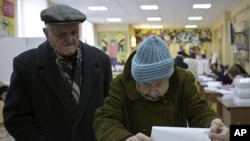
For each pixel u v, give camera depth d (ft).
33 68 4.76
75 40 4.59
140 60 3.16
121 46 43.91
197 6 29.01
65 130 4.66
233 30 30.66
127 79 3.61
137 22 42.01
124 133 3.27
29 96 4.77
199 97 3.72
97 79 5.05
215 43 46.11
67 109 4.68
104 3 27.07
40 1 23.82
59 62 4.80
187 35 49.78
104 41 44.06
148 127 3.59
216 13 33.88
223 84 19.69
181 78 3.70
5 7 17.07
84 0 25.61
